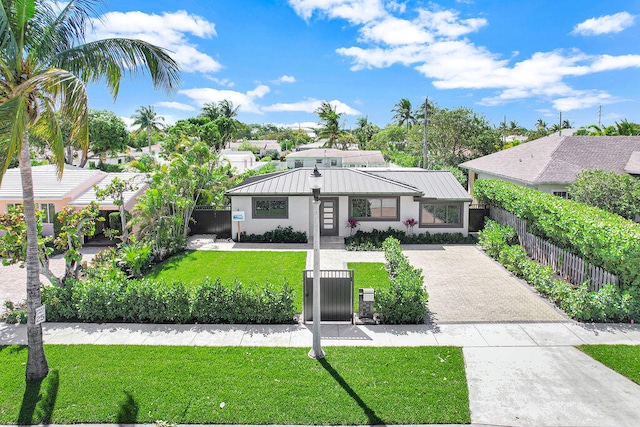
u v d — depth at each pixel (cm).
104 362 947
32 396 824
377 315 1206
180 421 752
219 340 1057
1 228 1220
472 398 812
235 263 1738
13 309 1195
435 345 1023
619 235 1131
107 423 749
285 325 1151
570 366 921
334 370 910
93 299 1176
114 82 977
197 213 2255
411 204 2122
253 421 751
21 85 789
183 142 2453
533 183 2034
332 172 2262
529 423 741
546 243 1608
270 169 4369
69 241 1314
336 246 2019
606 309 1131
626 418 748
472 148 4275
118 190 1736
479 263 1728
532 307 1253
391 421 752
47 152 4416
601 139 2472
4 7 821
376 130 10006
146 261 1652
